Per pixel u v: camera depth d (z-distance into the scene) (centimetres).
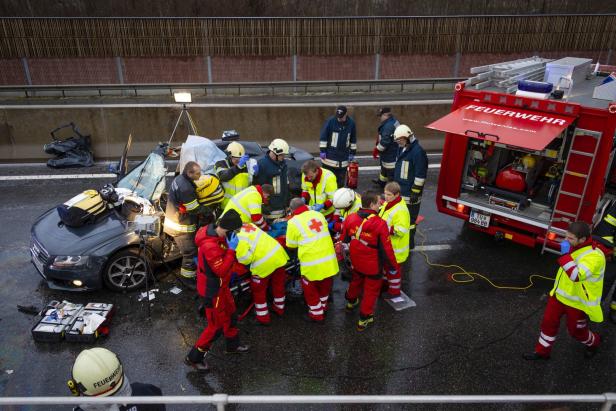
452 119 593
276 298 543
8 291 589
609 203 654
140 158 1052
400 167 657
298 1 1941
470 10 2020
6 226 745
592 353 491
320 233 499
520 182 640
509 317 558
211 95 1438
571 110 553
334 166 841
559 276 455
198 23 1562
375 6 1978
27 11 1817
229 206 545
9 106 989
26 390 446
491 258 684
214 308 439
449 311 568
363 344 511
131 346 504
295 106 1060
